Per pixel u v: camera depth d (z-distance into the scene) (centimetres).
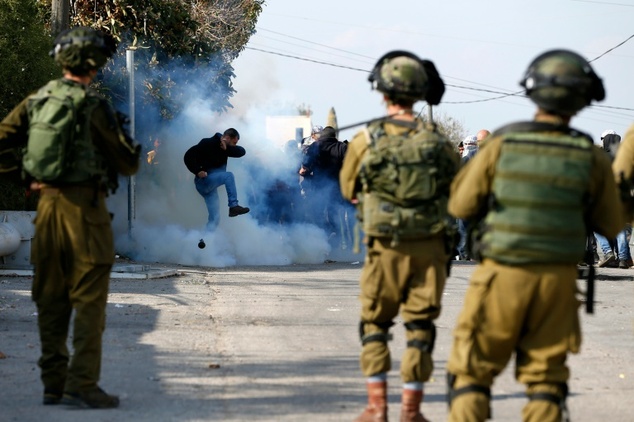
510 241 920
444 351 1669
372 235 1124
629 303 2380
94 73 1245
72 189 1216
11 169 1247
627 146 1173
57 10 3297
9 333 1747
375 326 1155
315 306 2166
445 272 1151
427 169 1117
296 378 1418
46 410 1208
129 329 1811
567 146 932
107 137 1221
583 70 941
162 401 1266
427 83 1170
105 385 1354
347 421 1176
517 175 927
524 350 939
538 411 923
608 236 974
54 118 1198
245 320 1950
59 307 1238
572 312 937
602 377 1466
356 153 1148
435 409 1250
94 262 1215
